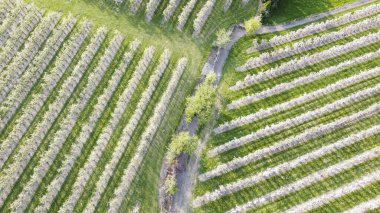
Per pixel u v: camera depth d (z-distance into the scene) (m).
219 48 76.94
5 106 70.81
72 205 62.19
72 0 82.00
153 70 74.31
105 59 74.25
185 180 64.56
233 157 66.44
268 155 66.44
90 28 78.38
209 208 62.38
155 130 68.25
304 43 76.88
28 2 81.81
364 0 83.62
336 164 65.62
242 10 81.88
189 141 64.06
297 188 63.81
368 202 62.69
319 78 73.81
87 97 71.19
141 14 80.31
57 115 69.56
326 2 83.12
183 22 79.12
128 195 63.19
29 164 65.50
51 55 75.44
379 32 78.25
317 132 68.12
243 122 69.31
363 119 69.62
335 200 62.81
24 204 62.22
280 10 81.75
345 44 77.25
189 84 73.19
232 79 73.94
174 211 62.25
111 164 64.94
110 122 68.69
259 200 62.75
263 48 77.62
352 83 73.31
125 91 71.00
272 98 71.81
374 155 66.25
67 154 66.19
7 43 75.88
